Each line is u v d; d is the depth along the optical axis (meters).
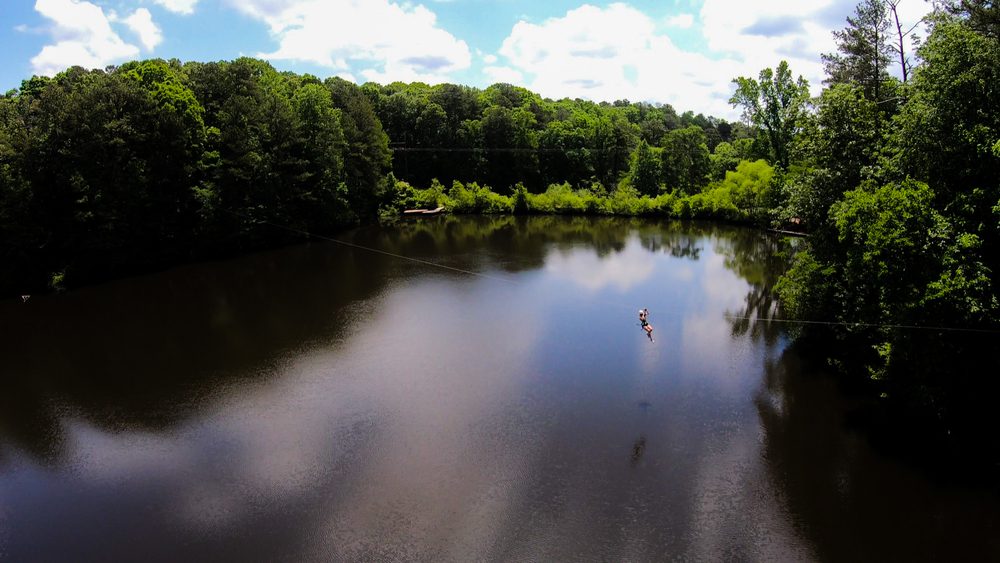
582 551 17.58
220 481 21.17
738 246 62.12
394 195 86.94
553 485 20.72
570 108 154.50
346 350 33.44
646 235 70.12
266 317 39.38
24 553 17.83
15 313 40.84
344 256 58.28
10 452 23.33
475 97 119.00
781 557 17.28
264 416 25.78
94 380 29.72
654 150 99.00
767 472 21.34
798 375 29.30
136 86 50.06
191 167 53.91
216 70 61.78
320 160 67.88
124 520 19.25
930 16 26.77
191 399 27.48
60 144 45.81
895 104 34.06
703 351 32.69
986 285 20.17
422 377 29.64
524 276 49.91
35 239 45.19
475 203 92.31
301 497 20.20
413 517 19.11
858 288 25.47
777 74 73.25
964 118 21.84
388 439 23.75
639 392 27.73
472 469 21.69
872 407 25.91
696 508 19.47
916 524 18.58
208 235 56.31
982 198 21.00
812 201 30.83
